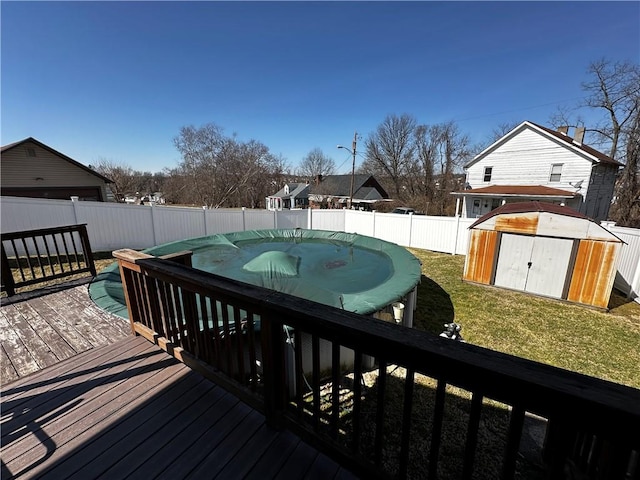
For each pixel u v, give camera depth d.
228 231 10.68
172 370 2.13
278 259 6.46
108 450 1.51
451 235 9.88
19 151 11.27
